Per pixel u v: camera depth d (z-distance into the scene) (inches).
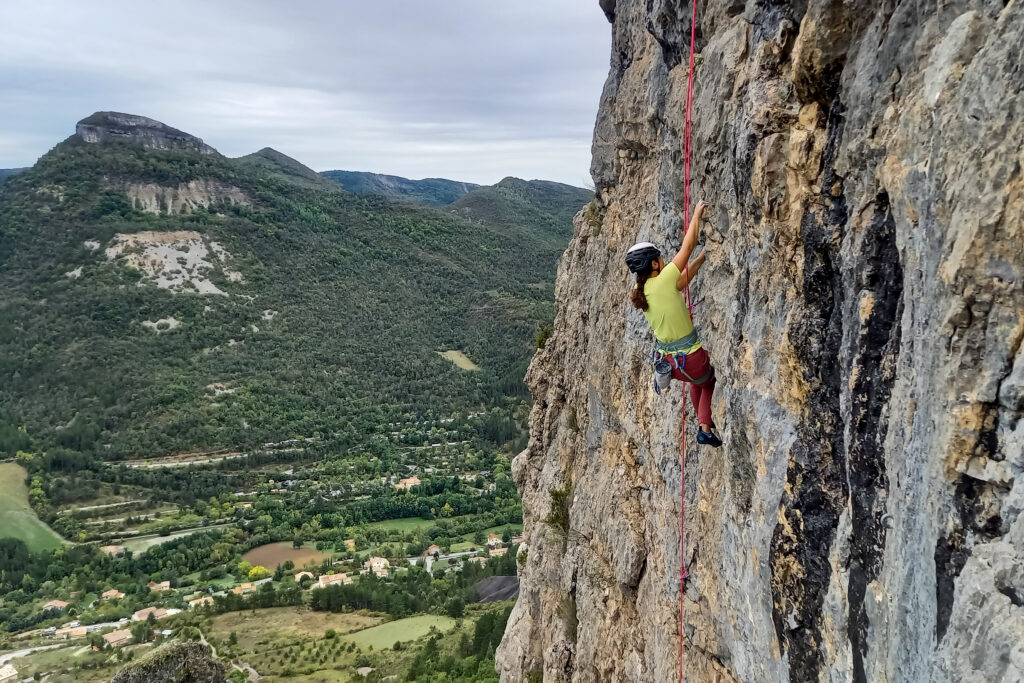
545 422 771.4
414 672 1984.5
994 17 145.2
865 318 189.0
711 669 311.7
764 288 237.6
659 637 383.2
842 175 201.5
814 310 213.5
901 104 174.7
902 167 170.4
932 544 152.1
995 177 135.0
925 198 159.2
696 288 310.2
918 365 161.0
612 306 503.5
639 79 433.7
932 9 164.9
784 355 224.5
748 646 263.4
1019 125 129.6
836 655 203.9
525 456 841.5
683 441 337.7
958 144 146.3
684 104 324.8
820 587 211.9
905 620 163.6
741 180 243.4
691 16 306.8
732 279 272.2
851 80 196.7
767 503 233.1
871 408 186.1
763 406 237.0
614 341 495.5
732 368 263.4
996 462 135.0
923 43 166.4
